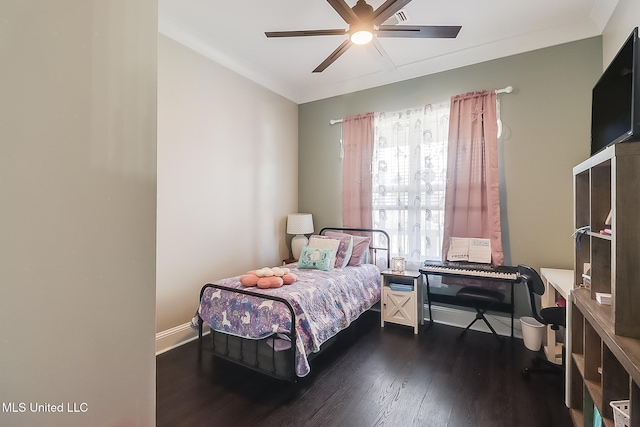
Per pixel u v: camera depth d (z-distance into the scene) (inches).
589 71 103.5
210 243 120.1
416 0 91.0
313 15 99.4
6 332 19.9
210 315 90.5
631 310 44.1
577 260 72.5
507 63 116.6
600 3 92.0
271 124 151.4
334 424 66.9
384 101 144.7
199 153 115.7
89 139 23.7
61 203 22.2
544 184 110.7
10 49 19.9
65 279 22.5
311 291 92.2
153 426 29.0
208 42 114.8
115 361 25.8
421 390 79.6
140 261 27.6
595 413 57.6
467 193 120.6
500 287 116.5
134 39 27.0
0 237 19.5
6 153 19.7
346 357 98.2
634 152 44.8
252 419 68.6
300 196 171.2
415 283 118.6
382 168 143.0
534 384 82.1
